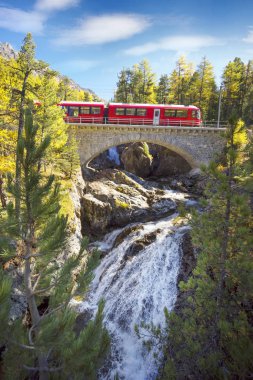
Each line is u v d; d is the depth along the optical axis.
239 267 8.10
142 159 47.97
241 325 7.59
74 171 32.34
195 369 8.12
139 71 57.44
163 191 37.75
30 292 6.91
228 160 8.97
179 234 20.31
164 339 9.87
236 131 9.07
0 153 18.61
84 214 29.61
